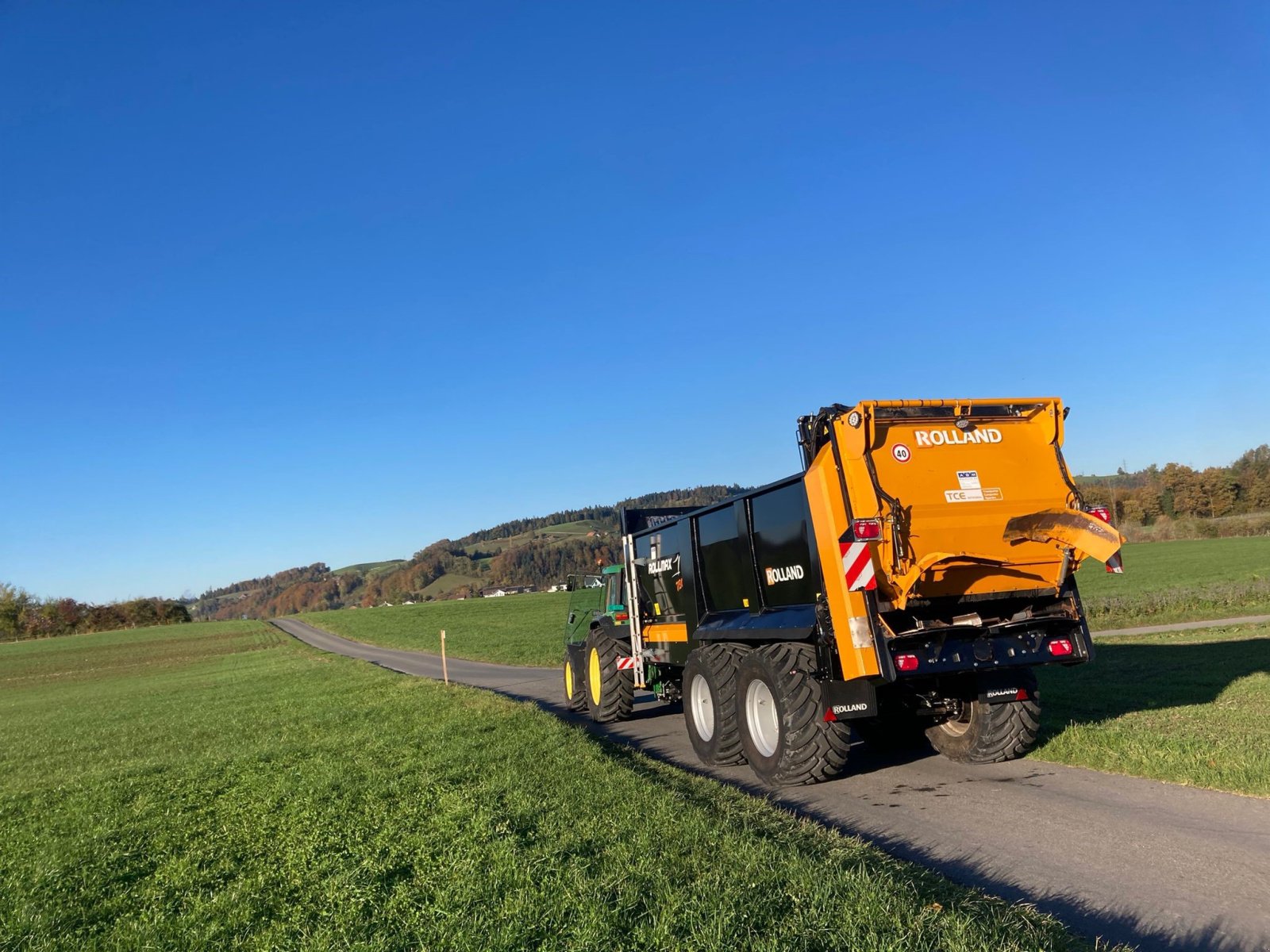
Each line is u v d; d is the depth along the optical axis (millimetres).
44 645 88938
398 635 53781
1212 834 5293
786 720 7176
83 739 16312
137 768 11289
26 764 13617
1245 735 7680
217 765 10508
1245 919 4039
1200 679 11469
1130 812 5883
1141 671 12828
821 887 4348
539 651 29609
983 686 7375
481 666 26469
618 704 12055
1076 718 9312
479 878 4848
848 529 6676
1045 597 7180
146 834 7215
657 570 10711
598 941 3875
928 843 5547
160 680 36844
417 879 5016
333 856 5742
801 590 7430
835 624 6852
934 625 6785
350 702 17203
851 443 6758
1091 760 7383
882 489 6730
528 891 4543
